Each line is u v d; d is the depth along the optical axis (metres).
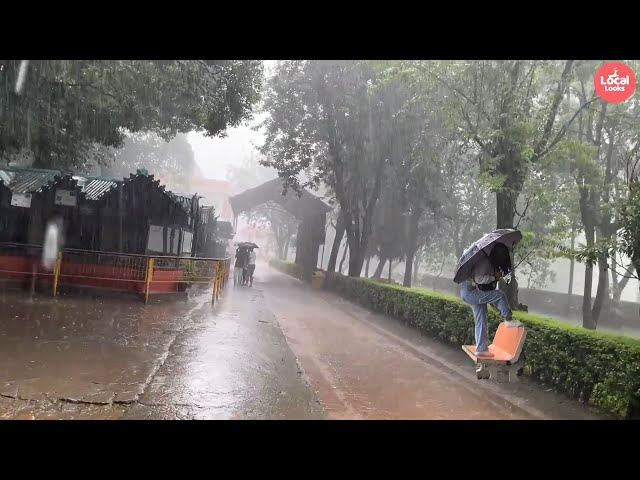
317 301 18.44
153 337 8.36
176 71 10.89
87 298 11.80
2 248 12.32
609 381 5.41
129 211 14.47
